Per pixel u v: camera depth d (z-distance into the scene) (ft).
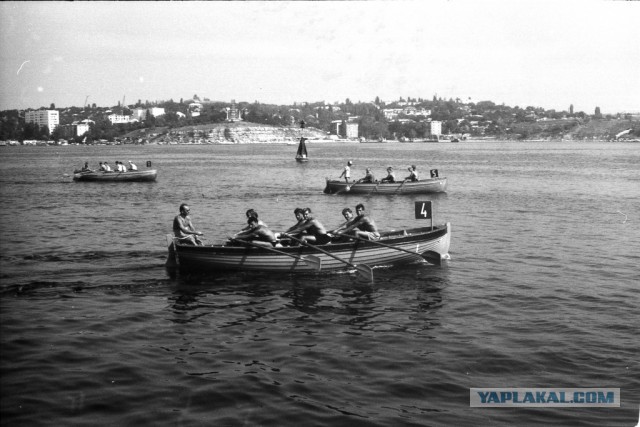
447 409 37.93
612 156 422.00
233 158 426.51
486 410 37.70
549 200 149.48
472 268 73.51
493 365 43.96
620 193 167.43
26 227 104.12
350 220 74.59
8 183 201.98
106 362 44.34
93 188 184.75
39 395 39.17
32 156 452.76
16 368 43.06
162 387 40.52
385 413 37.35
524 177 229.66
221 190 179.01
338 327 52.19
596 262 76.69
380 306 58.23
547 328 51.39
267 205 139.95
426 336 49.78
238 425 35.94
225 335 50.24
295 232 72.23
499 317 54.49
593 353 45.91
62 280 66.49
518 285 65.36
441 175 242.78
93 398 38.88
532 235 97.19
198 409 37.76
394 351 46.57
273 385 40.86
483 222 112.16
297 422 36.27
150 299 60.13
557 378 41.93
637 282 66.49
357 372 42.93
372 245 72.23
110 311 56.08
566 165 312.09
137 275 69.10
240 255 69.77
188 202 145.69
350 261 71.67
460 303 58.95
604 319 53.67
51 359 44.70
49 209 131.34
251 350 46.91
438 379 41.83
